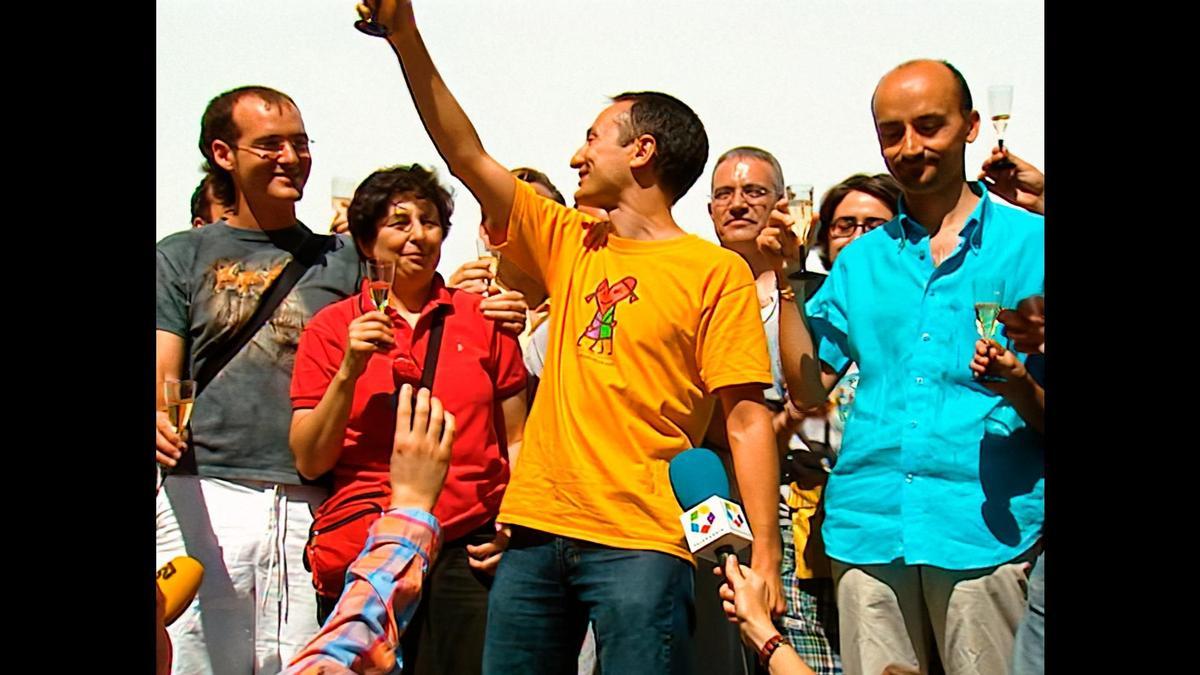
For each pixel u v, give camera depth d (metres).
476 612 3.82
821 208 4.40
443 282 4.07
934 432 3.74
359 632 2.56
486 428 3.91
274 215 4.18
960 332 3.76
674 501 3.54
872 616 3.78
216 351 4.08
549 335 3.75
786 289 3.95
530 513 3.60
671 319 3.59
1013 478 3.70
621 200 3.76
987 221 3.79
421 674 3.79
